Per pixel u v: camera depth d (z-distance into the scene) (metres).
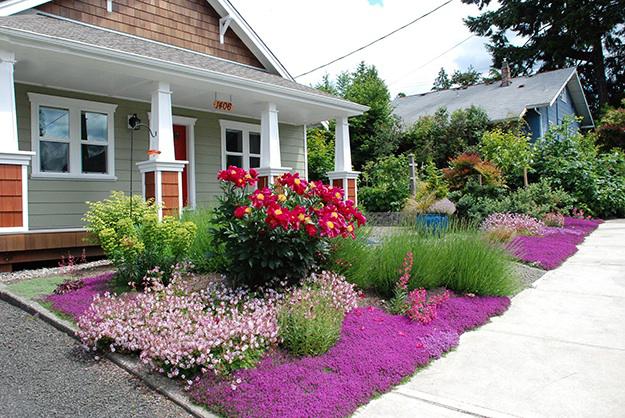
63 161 8.43
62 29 7.18
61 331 3.93
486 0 32.94
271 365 3.23
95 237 5.36
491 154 14.39
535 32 31.88
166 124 7.63
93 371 3.30
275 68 11.71
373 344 3.64
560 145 15.03
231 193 4.50
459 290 5.29
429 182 14.27
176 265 4.76
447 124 20.14
